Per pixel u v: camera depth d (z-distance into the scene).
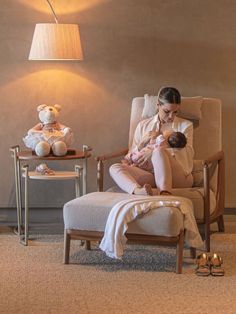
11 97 4.75
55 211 4.86
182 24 4.68
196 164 4.32
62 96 4.76
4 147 4.78
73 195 4.82
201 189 4.08
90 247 4.11
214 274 3.58
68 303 3.18
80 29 4.70
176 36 4.69
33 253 4.03
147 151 4.21
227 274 3.62
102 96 4.76
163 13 4.68
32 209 4.84
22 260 3.88
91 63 4.73
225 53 4.70
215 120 4.50
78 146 4.81
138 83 4.74
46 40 4.30
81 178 4.77
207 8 4.67
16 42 4.69
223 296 3.26
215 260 3.64
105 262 3.84
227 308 3.10
